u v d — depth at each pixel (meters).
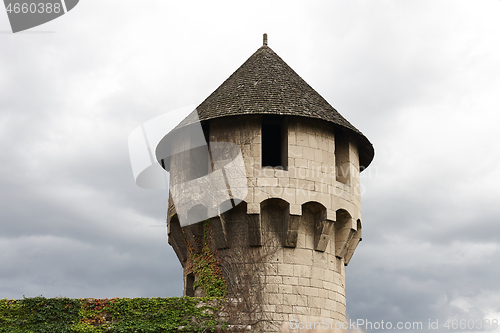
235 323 24.77
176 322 24.69
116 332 24.33
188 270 27.53
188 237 27.28
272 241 25.89
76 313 24.48
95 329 24.30
